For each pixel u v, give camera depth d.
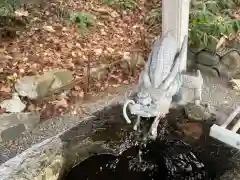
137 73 1.50
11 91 1.39
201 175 1.00
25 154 1.06
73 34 1.75
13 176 0.98
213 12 1.73
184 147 1.08
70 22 1.80
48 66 1.53
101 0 2.01
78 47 1.67
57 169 1.02
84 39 1.73
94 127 1.17
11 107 1.30
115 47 1.70
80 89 1.40
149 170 1.06
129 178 1.05
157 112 0.98
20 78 1.40
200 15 1.61
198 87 1.20
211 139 1.09
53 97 1.36
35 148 1.09
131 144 1.10
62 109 1.30
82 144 1.12
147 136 1.07
